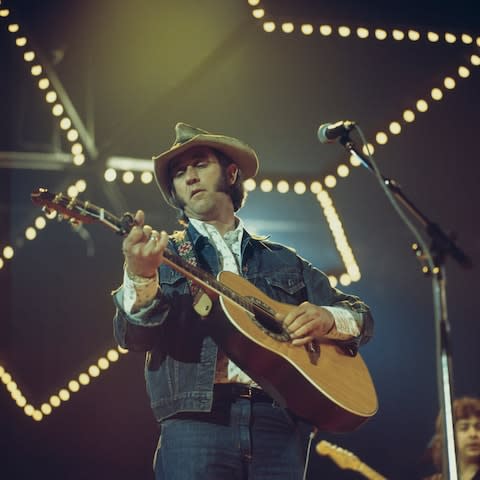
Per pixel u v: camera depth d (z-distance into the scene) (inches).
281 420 168.6
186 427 161.2
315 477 384.2
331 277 332.2
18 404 300.8
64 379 342.3
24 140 353.1
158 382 165.2
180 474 159.3
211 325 165.6
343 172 328.5
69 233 370.6
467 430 302.8
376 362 413.4
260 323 168.2
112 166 317.1
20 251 367.6
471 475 298.2
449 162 395.5
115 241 373.7
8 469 344.2
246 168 198.2
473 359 416.2
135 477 364.5
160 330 165.3
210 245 180.2
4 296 352.5
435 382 411.2
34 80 339.9
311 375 169.6
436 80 318.0
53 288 368.5
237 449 161.2
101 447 363.9
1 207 345.7
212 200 186.9
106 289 372.5
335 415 173.2
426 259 212.2
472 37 314.3
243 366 165.2
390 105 343.6
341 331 179.5
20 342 360.5
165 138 350.3
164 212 362.0
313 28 301.1
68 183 315.9
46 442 355.6
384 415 405.7
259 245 188.9
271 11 296.4
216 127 368.5
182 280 169.8
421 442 402.0
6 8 294.7
